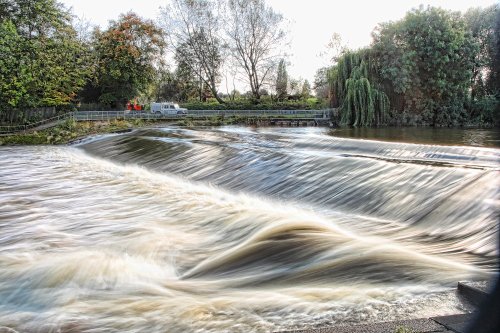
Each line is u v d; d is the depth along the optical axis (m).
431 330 4.45
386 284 6.12
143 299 6.00
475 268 6.61
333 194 11.77
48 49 39.41
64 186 14.80
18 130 34.28
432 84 44.09
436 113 43.94
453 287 5.90
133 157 20.98
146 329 5.18
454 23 45.03
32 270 7.04
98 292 6.27
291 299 5.76
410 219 9.51
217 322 5.27
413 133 32.09
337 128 39.16
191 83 63.31
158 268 7.32
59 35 41.41
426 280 6.18
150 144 22.53
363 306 5.45
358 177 12.21
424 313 5.16
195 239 8.84
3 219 10.59
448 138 27.14
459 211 9.00
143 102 59.97
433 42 43.66
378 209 10.44
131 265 7.38
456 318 4.73
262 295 5.98
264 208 10.98
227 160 16.98
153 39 50.50
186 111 47.25
